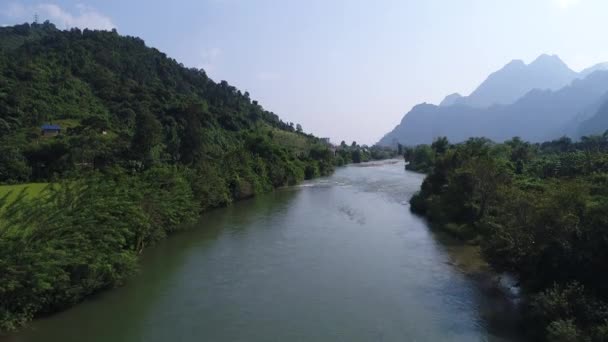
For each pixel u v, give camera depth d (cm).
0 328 2194
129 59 17462
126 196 3534
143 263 3491
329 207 6322
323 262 3497
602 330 1727
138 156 5916
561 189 2459
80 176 3203
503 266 2803
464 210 4700
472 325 2320
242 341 2167
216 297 2755
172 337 2212
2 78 9969
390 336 2209
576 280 2173
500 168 4819
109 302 2667
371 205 6506
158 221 4084
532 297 2250
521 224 2672
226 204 6488
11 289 2134
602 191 2842
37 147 6231
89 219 2711
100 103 11500
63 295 2483
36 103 9569
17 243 2217
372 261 3519
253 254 3744
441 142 13738
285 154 10606
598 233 2202
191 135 7075
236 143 12300
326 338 2194
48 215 2492
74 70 13125
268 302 2669
